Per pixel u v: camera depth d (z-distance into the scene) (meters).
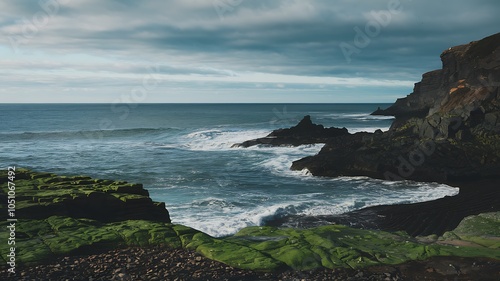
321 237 10.46
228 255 9.21
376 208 21.45
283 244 10.04
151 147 52.97
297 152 44.56
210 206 21.70
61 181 15.35
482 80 48.31
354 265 8.80
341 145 39.91
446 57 69.12
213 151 47.66
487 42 59.12
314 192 25.62
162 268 8.68
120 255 9.38
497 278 8.13
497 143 33.53
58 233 10.38
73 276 8.18
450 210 20.58
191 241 10.16
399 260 9.09
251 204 22.19
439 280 8.12
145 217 13.33
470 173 28.08
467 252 9.51
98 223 11.51
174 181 29.84
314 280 8.17
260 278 8.24
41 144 58.19
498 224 12.24
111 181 15.52
